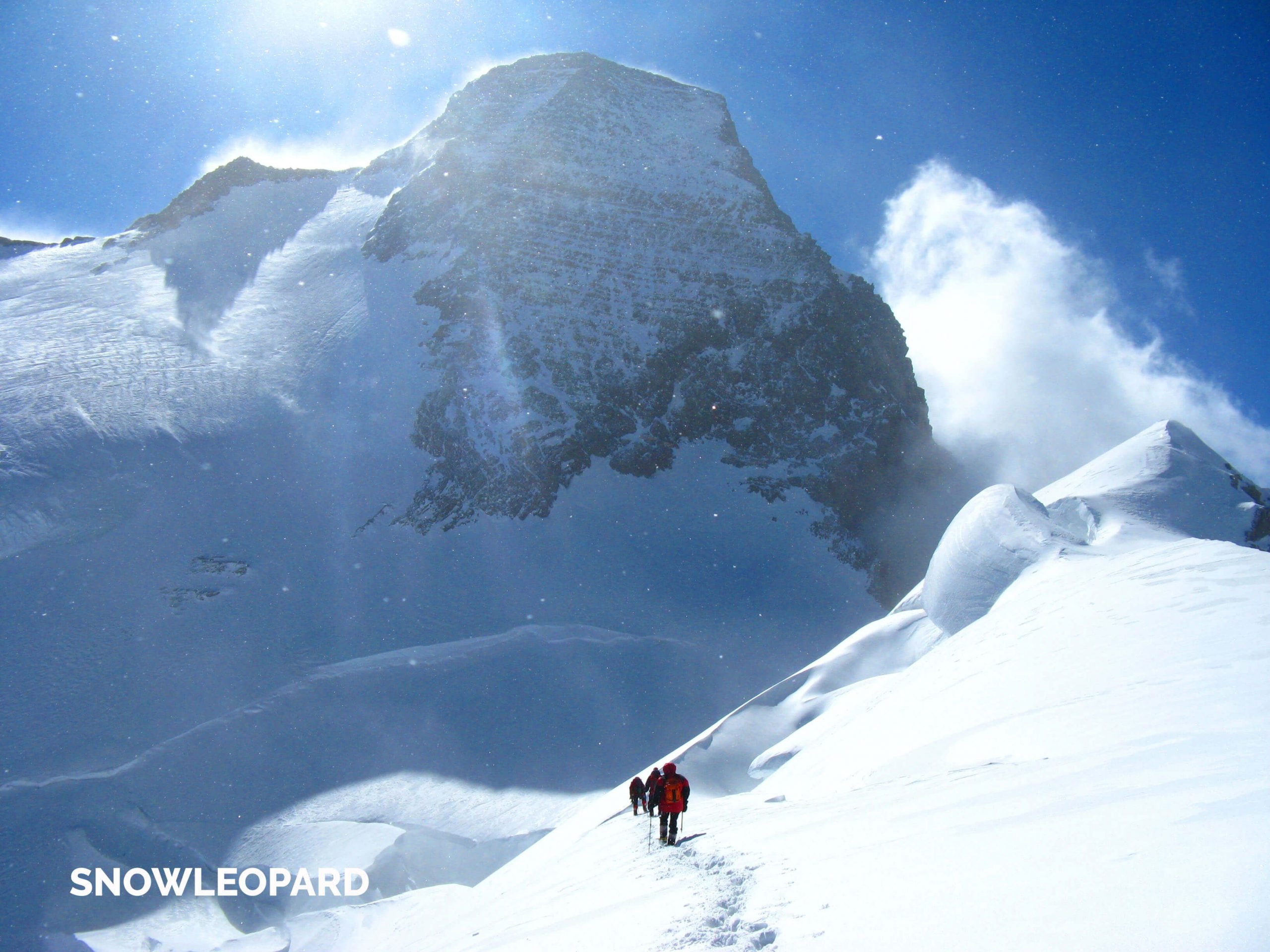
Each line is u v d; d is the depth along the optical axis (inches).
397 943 692.7
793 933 159.5
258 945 1146.7
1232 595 520.7
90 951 1289.4
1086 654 488.4
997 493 1450.5
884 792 315.6
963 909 137.9
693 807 628.4
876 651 1428.4
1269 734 210.5
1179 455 1755.7
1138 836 149.4
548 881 443.5
